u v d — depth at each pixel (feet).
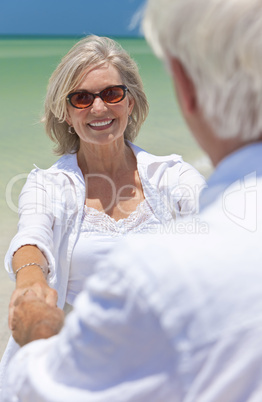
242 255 2.50
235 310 2.41
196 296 2.43
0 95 57.31
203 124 2.97
